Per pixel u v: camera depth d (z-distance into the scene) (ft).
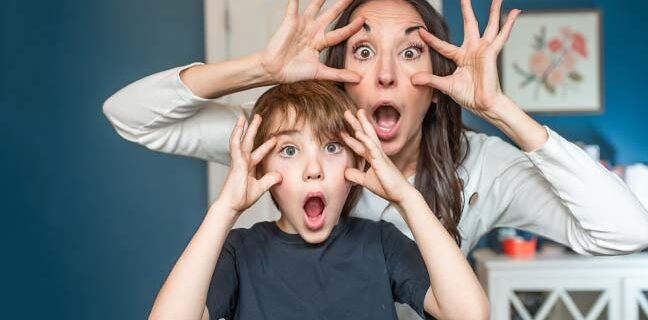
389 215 4.71
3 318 9.90
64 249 9.99
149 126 4.54
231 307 4.00
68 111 10.00
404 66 4.41
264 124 4.02
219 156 4.81
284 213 4.05
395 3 4.50
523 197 4.77
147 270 10.03
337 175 3.98
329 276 3.99
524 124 4.07
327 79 4.24
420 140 4.79
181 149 4.73
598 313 9.07
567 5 10.66
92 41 10.01
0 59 9.96
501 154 4.99
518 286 9.11
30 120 9.98
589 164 4.09
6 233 9.92
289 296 3.95
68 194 10.00
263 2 9.65
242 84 4.25
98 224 10.02
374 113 4.50
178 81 4.27
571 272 9.07
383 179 3.80
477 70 4.16
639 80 10.62
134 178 10.01
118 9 10.02
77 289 10.00
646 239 4.09
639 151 10.63
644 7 10.61
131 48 10.02
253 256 4.05
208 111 4.69
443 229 3.80
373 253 4.07
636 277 9.00
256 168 4.13
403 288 4.00
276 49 4.10
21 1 9.98
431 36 4.36
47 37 10.00
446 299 3.71
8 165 9.95
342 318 3.93
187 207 10.00
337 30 4.24
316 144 3.95
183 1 9.99
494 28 4.20
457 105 4.77
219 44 9.66
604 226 4.11
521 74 10.66
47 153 9.99
